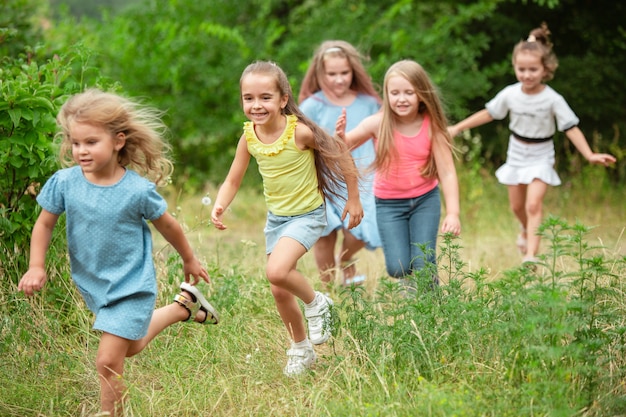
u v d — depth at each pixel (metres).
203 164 15.49
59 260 5.99
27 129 5.77
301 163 5.16
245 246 7.83
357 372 4.70
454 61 13.86
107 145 4.35
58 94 6.36
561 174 14.10
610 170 13.89
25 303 5.59
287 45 14.16
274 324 6.01
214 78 14.37
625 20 14.37
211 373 5.00
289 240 5.05
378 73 13.50
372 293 7.00
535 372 4.21
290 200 5.20
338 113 7.48
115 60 14.42
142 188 4.40
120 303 4.42
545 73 8.20
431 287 5.50
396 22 14.22
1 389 4.85
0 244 5.87
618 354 4.79
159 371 5.22
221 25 15.08
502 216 11.69
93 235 4.40
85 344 5.62
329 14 14.48
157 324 4.79
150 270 4.48
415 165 6.45
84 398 4.92
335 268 7.01
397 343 4.80
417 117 6.49
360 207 5.38
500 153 15.01
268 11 15.16
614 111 14.43
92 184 4.41
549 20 14.76
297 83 13.86
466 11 13.55
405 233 6.58
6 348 5.31
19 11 9.30
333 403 4.47
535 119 8.26
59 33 12.62
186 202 13.03
